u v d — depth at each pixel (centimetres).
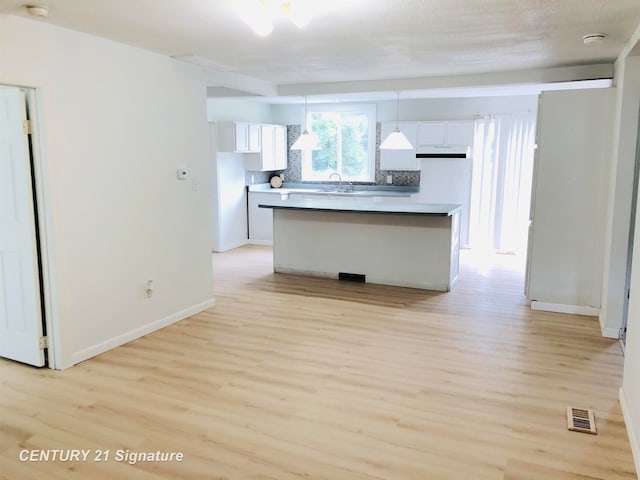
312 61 467
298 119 911
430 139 816
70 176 351
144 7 293
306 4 287
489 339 416
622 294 414
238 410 298
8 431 275
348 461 248
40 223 342
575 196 468
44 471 240
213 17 315
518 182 787
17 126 332
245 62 466
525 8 300
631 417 268
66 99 345
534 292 496
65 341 354
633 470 242
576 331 436
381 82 588
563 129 462
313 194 842
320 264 636
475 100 796
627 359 292
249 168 850
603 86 598
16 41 311
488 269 680
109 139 381
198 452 256
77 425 281
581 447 261
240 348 396
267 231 850
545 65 489
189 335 425
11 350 367
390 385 332
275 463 246
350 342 409
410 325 451
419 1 284
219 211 782
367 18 319
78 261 362
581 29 349
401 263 589
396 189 862
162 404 305
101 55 369
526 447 261
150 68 415
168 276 449
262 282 609
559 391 323
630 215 407
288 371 353
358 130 883
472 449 259
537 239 486
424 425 282
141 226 416
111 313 393
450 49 415
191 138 466
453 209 562
